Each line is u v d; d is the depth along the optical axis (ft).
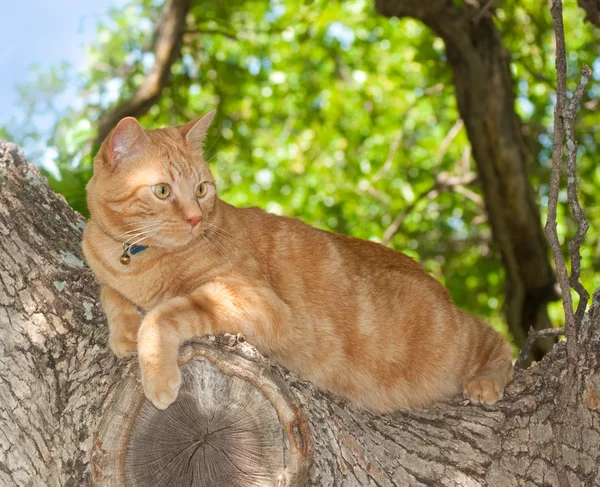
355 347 11.00
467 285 27.68
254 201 32.96
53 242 9.96
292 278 11.00
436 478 8.72
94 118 24.77
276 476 7.66
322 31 29.45
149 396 7.91
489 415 9.59
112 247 10.24
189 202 10.44
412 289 11.64
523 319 21.09
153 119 27.22
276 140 34.58
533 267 20.70
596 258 25.72
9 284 8.98
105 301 9.68
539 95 28.04
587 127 26.71
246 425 7.79
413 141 32.65
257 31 28.30
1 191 9.78
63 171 13.99
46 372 8.58
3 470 8.05
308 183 32.91
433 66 25.36
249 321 9.86
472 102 19.20
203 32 24.23
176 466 7.79
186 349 8.11
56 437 8.18
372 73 31.22
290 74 32.94
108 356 8.84
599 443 8.66
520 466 8.91
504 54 19.33
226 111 29.17
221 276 10.25
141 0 30.91
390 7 18.65
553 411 9.07
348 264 11.51
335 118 32.22
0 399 8.24
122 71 26.50
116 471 7.72
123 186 10.32
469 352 11.56
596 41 25.17
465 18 18.65
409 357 11.23
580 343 9.13
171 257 10.29
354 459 8.37
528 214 20.10
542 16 22.81
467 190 26.94
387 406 11.01
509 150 19.33
